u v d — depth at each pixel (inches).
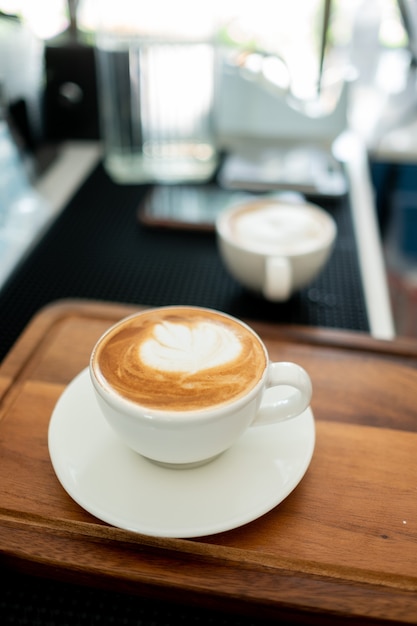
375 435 15.9
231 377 13.6
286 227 22.1
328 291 23.3
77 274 24.1
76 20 34.9
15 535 13.5
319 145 34.6
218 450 13.5
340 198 29.9
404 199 45.4
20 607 13.7
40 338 18.8
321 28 30.2
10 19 31.1
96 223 27.9
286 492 13.6
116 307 20.4
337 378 17.8
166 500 13.4
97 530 13.5
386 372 18.1
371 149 39.3
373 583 12.7
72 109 35.2
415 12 35.8
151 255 25.6
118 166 31.9
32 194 30.1
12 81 30.7
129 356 14.1
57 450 14.4
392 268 49.0
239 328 15.3
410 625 12.3
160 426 12.5
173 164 32.0
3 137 29.3
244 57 32.5
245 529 13.5
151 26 28.8
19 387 17.0
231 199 29.5
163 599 13.2
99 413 15.4
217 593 12.6
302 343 19.4
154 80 29.9
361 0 43.4
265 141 34.6
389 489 14.5
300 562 13.0
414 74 43.4
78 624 13.6
